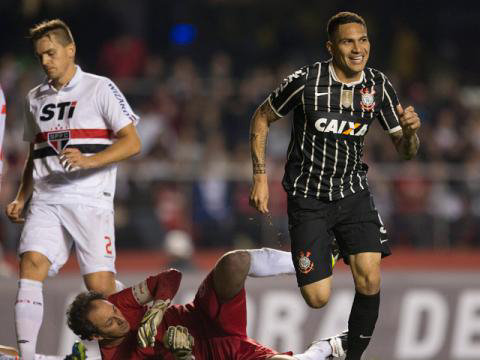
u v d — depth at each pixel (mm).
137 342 19281
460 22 60406
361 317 19219
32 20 56000
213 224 39906
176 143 44250
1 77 47875
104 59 52656
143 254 39188
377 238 19141
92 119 20875
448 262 40344
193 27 58719
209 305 19781
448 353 34031
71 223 20797
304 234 19109
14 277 33156
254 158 19266
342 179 19031
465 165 41969
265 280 33312
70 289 32531
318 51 57438
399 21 59406
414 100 50500
